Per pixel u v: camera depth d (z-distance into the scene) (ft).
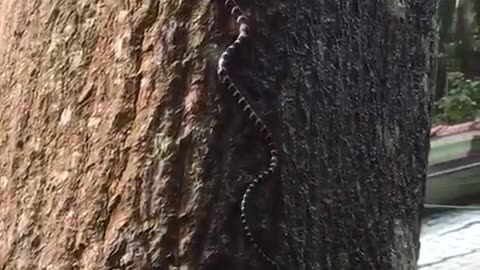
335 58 9.77
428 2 10.75
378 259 10.21
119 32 9.48
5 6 10.66
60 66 9.91
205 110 9.18
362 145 10.05
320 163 9.64
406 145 10.55
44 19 10.09
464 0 35.94
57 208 9.81
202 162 9.17
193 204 9.18
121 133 9.43
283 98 9.36
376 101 10.19
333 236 9.78
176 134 9.23
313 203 9.59
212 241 9.16
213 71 9.16
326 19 9.66
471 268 24.50
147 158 9.29
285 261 9.37
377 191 10.23
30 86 10.19
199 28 9.19
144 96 9.33
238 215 9.19
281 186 9.34
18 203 10.18
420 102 10.71
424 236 27.68
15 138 10.28
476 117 34.30
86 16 9.75
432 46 10.88
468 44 35.76
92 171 9.57
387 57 10.30
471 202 32.35
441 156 32.89
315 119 9.59
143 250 9.27
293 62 9.41
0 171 10.43
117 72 9.48
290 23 9.38
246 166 9.21
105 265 9.40
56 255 9.77
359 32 9.98
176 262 9.20
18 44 10.38
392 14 10.30
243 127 9.20
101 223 9.48
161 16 9.29
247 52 9.20
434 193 32.14
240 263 9.19
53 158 9.93
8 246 10.22
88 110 9.67
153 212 9.26
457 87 35.09
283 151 9.34
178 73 9.22
